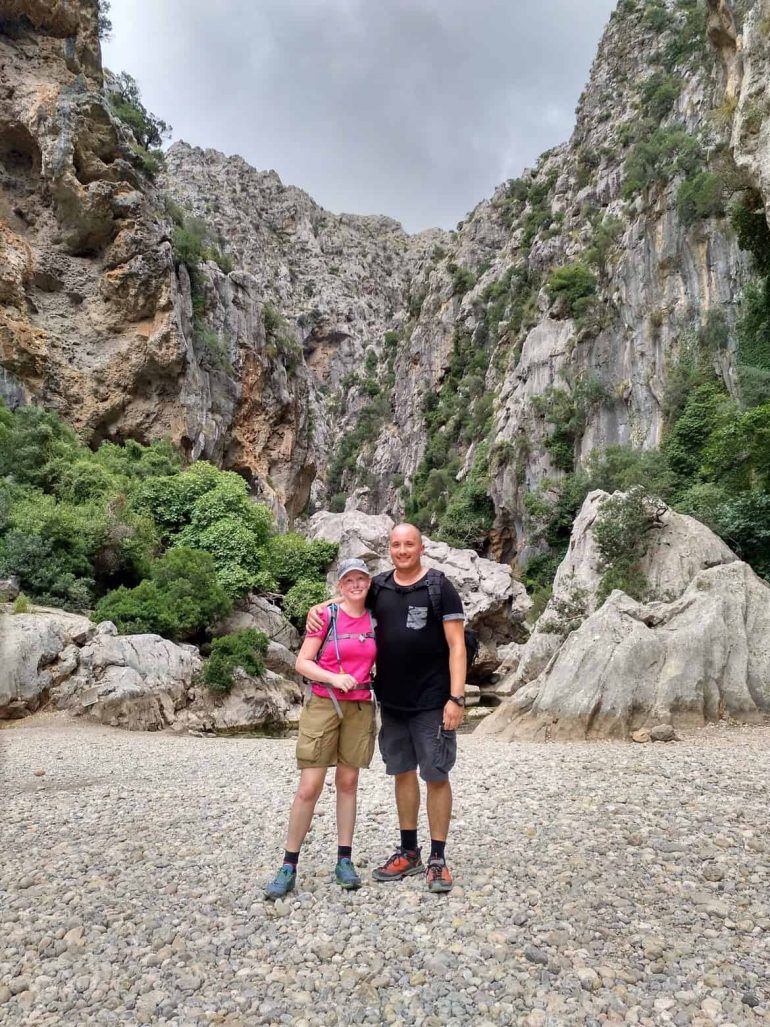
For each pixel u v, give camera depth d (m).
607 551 23.55
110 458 40.72
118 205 44.91
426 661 4.62
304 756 4.58
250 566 36.56
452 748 4.58
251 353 59.56
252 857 5.52
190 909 4.37
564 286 68.31
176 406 46.75
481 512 72.62
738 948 3.63
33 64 45.34
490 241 130.88
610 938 3.77
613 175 81.44
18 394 39.44
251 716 23.88
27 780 10.57
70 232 44.75
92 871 5.29
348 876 4.61
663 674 13.91
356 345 182.50
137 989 3.37
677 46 77.44
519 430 67.31
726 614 14.68
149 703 21.28
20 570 26.78
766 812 6.26
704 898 4.27
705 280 50.97
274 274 187.75
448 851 5.43
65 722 19.66
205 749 15.09
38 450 34.94
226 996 3.28
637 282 57.75
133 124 55.78
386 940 3.80
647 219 58.16
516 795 7.50
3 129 43.47
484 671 42.16
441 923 3.99
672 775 8.21
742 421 24.47
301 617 39.12
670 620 14.98
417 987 3.31
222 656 25.11
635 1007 3.08
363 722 4.68
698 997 3.15
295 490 67.38
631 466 46.78
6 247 41.53
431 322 127.06
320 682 4.59
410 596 4.66
